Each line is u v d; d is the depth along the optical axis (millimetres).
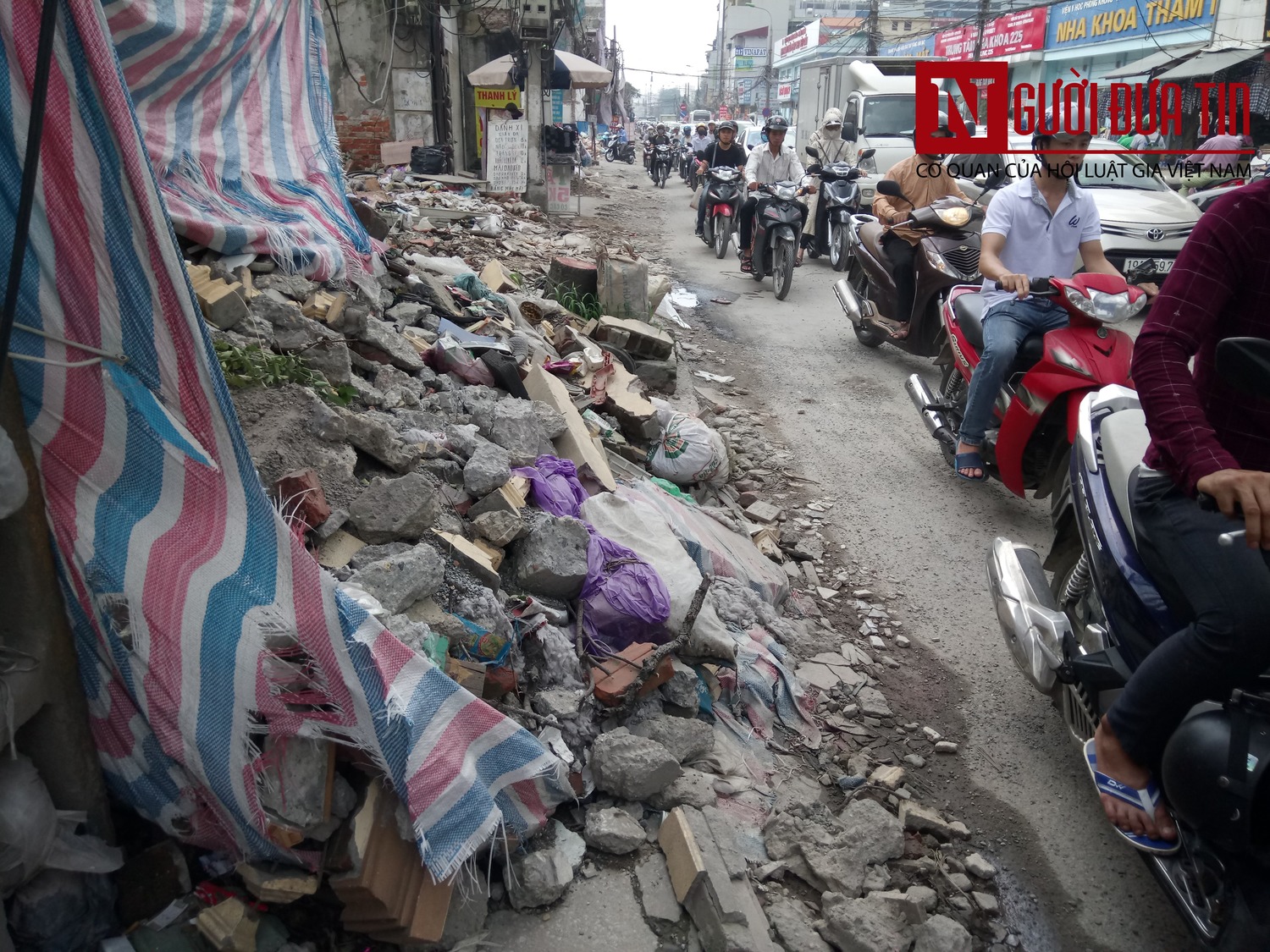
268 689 2084
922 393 5645
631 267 7207
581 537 3291
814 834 2717
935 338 7055
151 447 2160
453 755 2193
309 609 2100
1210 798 2096
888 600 4273
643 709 3002
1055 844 2945
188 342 2057
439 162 14117
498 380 4664
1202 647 2141
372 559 2904
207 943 2088
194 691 2092
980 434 4863
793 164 10633
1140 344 2178
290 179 5496
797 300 9922
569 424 4387
